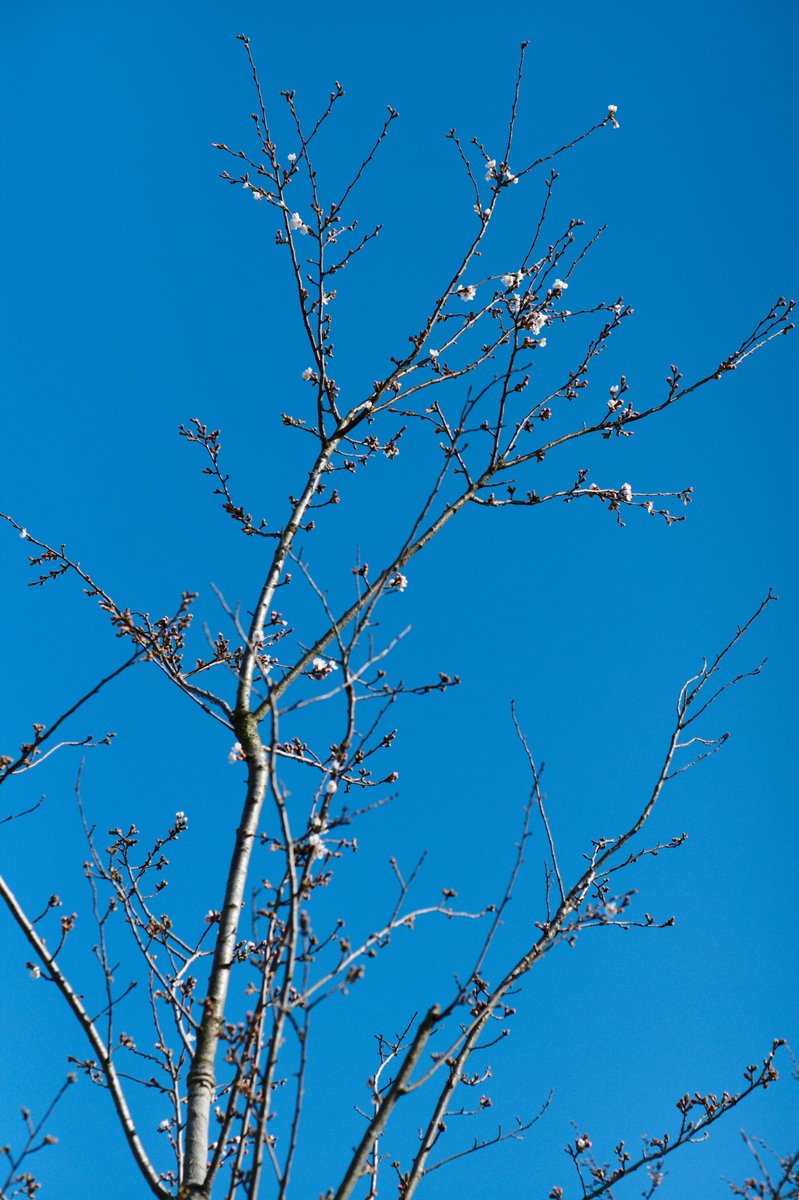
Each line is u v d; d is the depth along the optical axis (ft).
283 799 13.05
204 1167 13.73
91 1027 13.91
